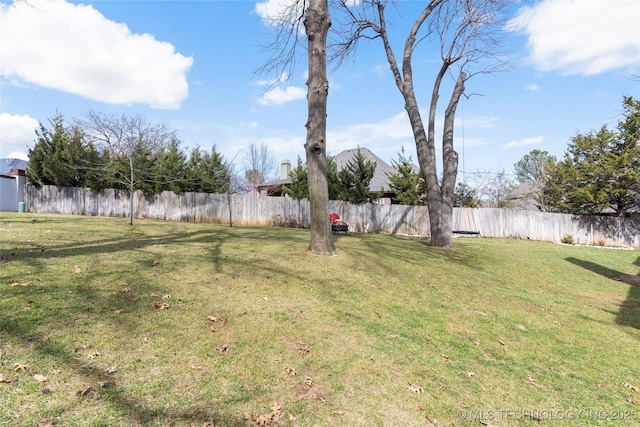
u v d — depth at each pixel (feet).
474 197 92.38
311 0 24.59
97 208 58.49
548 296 22.80
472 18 38.04
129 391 8.00
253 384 9.20
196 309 12.98
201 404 8.06
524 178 136.98
